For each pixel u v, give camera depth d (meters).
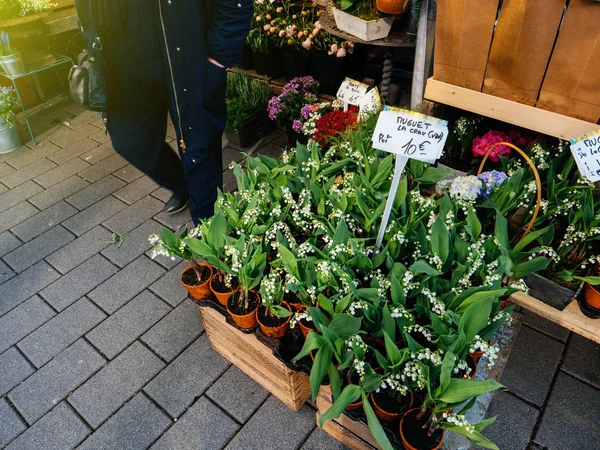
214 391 2.24
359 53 3.56
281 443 2.02
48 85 4.86
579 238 1.88
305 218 2.11
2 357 2.47
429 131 1.67
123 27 2.29
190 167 2.64
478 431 1.36
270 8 3.79
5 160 4.02
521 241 1.79
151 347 2.46
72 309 2.70
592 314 1.85
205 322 2.23
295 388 1.98
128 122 2.70
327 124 2.70
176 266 2.93
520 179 1.93
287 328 1.88
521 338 2.36
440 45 2.00
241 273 1.75
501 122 2.55
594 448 1.93
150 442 2.06
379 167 2.13
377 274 1.78
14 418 2.20
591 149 1.67
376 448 1.79
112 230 3.23
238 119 3.70
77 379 2.33
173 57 2.28
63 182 3.72
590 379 2.17
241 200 2.12
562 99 1.82
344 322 1.53
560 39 1.67
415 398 1.59
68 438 2.10
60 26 4.37
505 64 1.88
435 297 1.63
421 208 1.98
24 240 3.21
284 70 4.10
